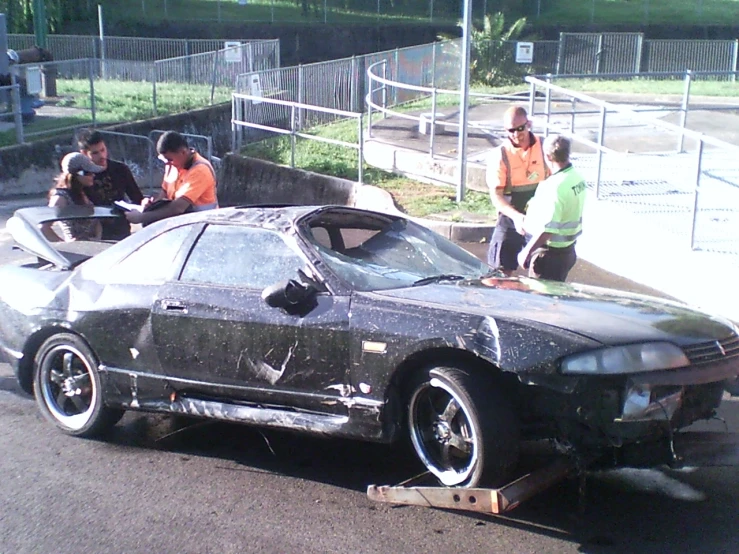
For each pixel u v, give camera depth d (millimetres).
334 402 4938
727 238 9211
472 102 22844
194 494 5016
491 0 39906
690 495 4941
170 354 5449
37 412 6414
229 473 5316
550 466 4602
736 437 4812
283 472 5324
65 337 5891
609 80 28797
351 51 39406
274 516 4711
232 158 17234
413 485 4918
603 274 10023
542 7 40938
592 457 4621
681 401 4523
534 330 4418
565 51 30078
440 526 4566
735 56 29531
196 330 5332
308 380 4996
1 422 6203
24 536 4516
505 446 4461
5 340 6188
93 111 21922
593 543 4363
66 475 5297
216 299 5301
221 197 17328
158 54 31562
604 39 29859
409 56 24141
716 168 11969
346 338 4836
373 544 4371
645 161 12633
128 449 5727
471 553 4262
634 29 38719
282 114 20672
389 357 4688
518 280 5559
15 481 5207
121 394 5695
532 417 4688
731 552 4270
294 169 15727
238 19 39719
